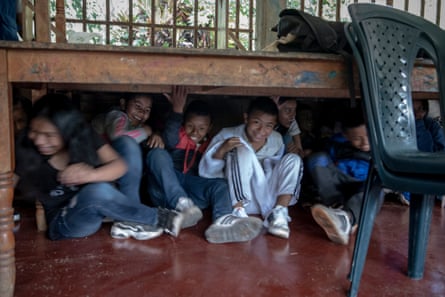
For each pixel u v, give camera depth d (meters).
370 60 1.15
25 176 1.38
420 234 1.25
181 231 1.65
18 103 1.85
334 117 2.49
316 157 1.88
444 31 1.28
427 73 1.36
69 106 1.31
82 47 1.10
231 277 1.23
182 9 5.51
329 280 1.22
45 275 1.23
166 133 1.83
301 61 1.27
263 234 1.64
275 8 3.06
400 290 1.18
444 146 2.33
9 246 1.07
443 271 1.32
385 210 2.08
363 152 1.90
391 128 1.19
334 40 1.42
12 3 1.61
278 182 1.77
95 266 1.30
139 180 1.66
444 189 0.94
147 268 1.29
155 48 1.14
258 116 1.79
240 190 1.71
